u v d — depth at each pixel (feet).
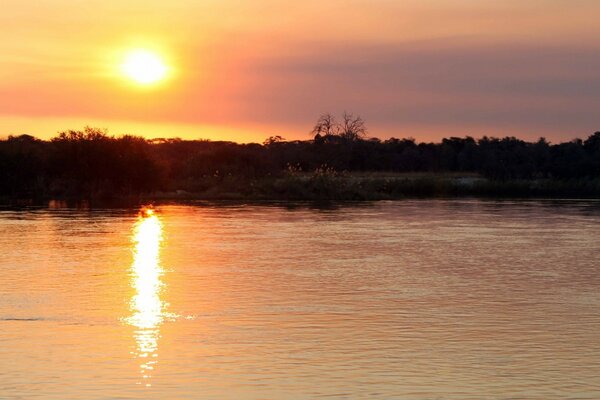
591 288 85.66
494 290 84.23
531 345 61.36
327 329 66.08
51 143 285.23
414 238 135.54
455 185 302.86
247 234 140.77
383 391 50.70
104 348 59.77
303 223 164.66
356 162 472.03
